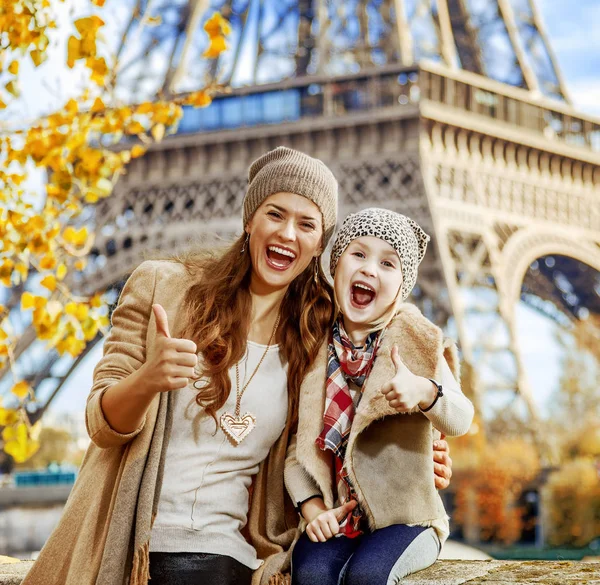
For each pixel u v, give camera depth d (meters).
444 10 41.88
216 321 5.09
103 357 5.06
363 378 5.25
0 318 10.34
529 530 56.69
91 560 4.65
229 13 42.41
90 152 10.21
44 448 87.88
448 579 4.71
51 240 9.85
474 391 37.44
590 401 59.56
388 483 4.99
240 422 5.08
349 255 5.33
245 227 5.48
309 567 4.80
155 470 4.74
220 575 4.78
